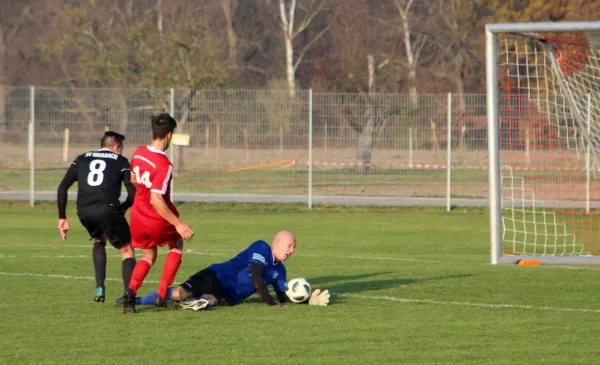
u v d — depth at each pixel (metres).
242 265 24.52
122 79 90.25
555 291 27.50
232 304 24.53
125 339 20.06
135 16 136.50
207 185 68.50
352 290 27.69
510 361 18.03
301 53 156.88
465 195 65.62
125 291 23.59
